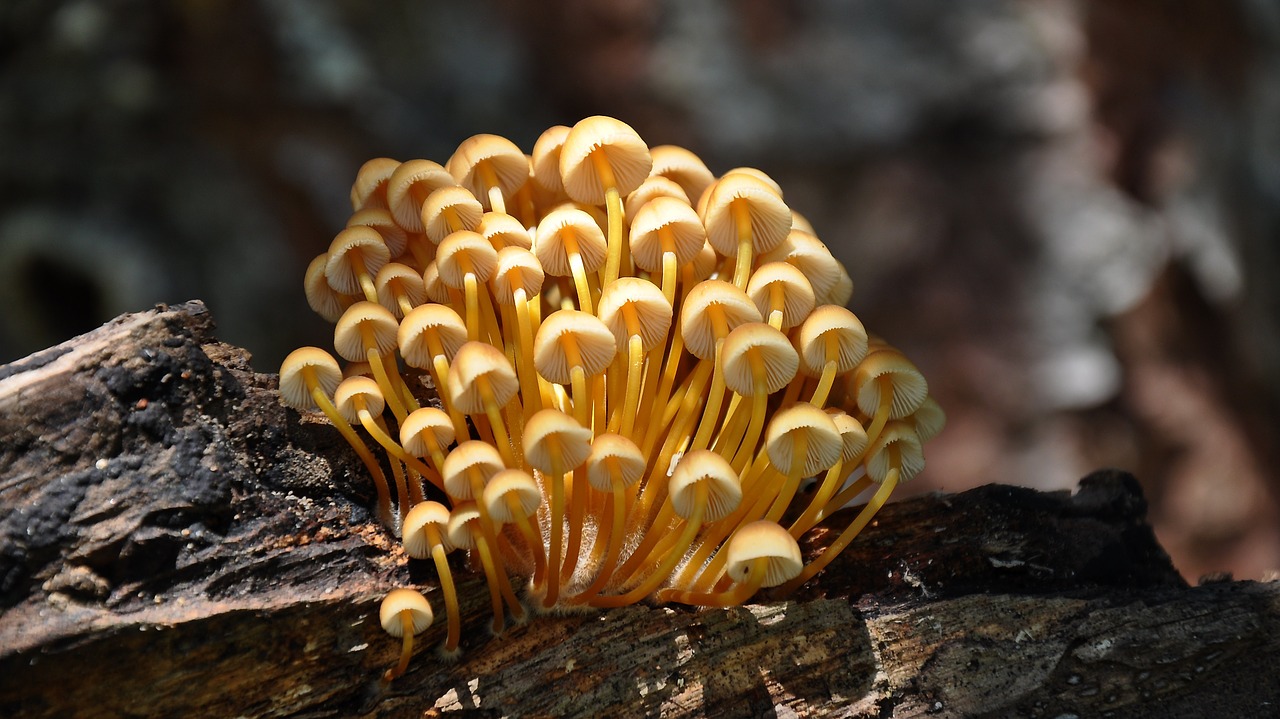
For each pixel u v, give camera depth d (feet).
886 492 1.45
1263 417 3.33
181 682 1.39
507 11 3.15
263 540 1.42
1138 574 1.52
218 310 3.06
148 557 1.39
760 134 3.29
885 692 1.46
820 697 1.45
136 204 2.96
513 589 1.44
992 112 3.23
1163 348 3.19
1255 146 3.33
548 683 1.43
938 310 3.30
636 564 1.43
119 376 1.40
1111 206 3.14
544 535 1.45
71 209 2.91
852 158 3.31
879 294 3.35
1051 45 3.15
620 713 1.43
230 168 3.02
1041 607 1.48
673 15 3.20
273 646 1.41
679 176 1.56
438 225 1.45
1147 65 3.16
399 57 3.10
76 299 3.00
